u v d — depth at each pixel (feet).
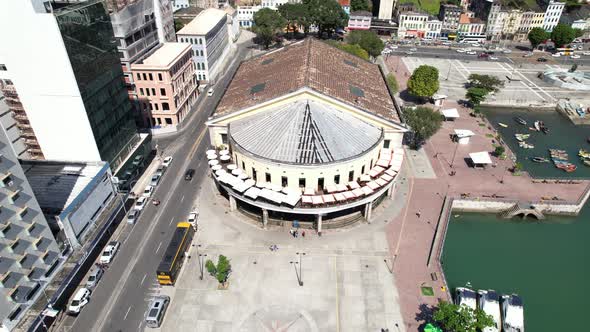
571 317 224.33
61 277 208.64
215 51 558.56
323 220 277.85
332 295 223.92
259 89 314.76
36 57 240.94
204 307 216.33
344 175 261.24
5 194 175.83
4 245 177.17
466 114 458.09
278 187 260.01
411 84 463.83
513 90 527.40
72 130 267.80
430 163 355.36
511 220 305.12
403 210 293.02
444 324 198.59
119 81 297.53
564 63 634.43
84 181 251.80
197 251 253.24
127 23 358.84
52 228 219.20
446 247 273.95
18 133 277.44
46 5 235.40
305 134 264.52
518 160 379.35
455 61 636.89
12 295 183.83
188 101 435.12
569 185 328.70
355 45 520.42
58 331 202.80
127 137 314.76
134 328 205.26
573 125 453.58
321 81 299.17
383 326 206.90
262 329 204.44
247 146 268.00
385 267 242.58
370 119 287.48
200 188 314.76
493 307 214.90
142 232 269.03
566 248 278.05
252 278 233.96
